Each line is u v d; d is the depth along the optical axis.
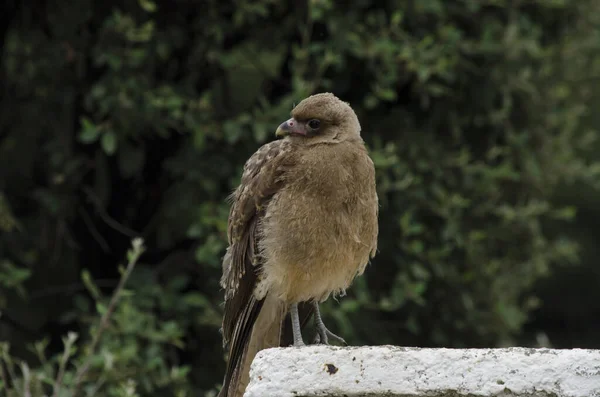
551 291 21.70
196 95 11.52
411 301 12.29
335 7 11.63
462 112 12.58
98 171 11.55
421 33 12.07
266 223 8.00
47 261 11.63
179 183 11.49
